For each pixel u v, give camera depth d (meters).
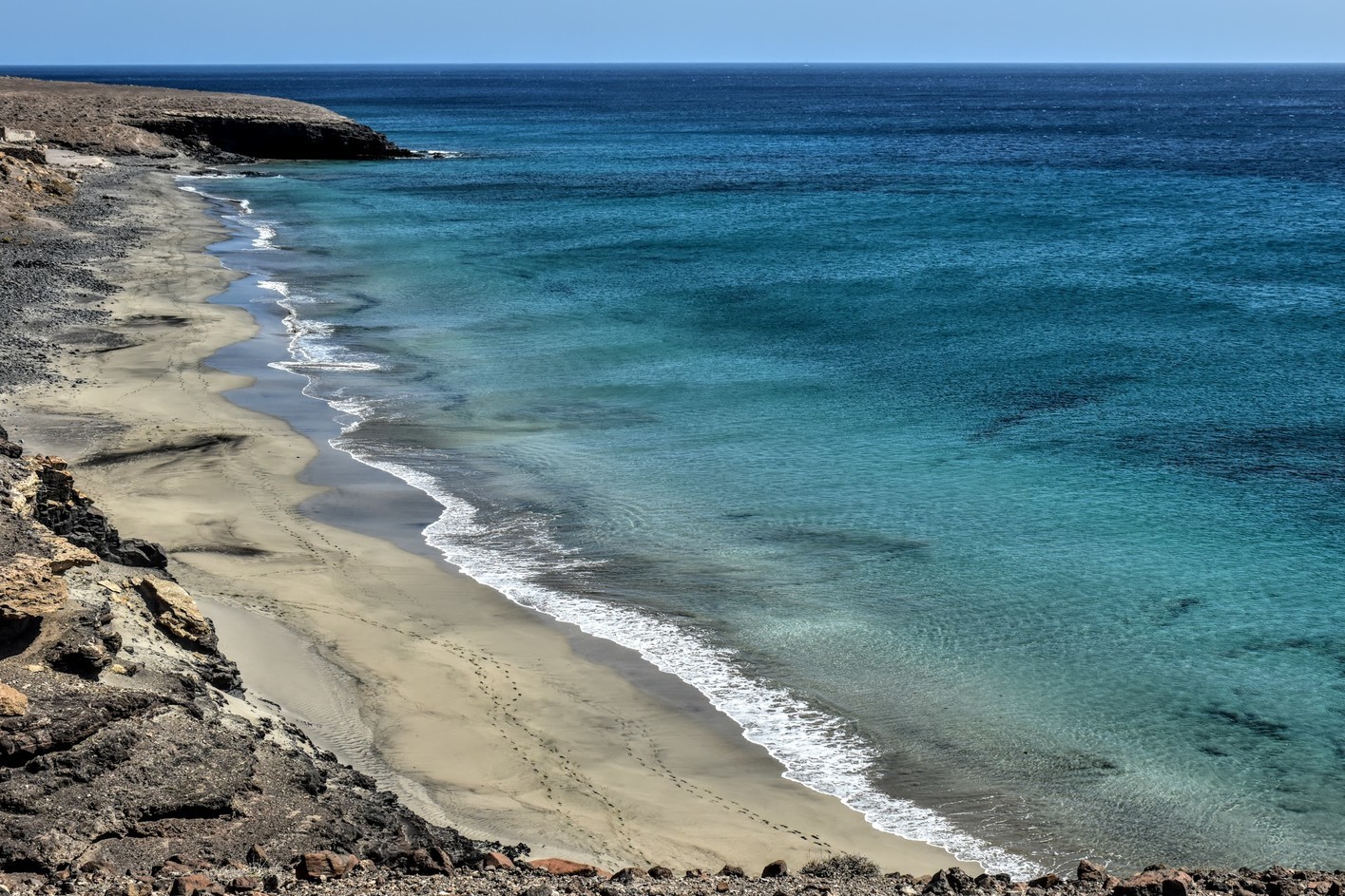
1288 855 16.23
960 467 31.12
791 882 12.66
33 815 12.95
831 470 31.05
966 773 18.17
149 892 11.29
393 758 17.81
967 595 23.97
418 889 11.57
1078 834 16.70
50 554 17.14
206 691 16.97
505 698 19.97
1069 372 39.84
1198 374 39.06
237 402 36.06
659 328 47.16
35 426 32.22
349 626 22.20
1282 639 22.05
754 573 25.12
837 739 19.09
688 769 18.16
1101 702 20.09
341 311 49.62
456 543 26.62
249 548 25.55
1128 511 27.94
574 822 16.39
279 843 13.38
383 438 33.59
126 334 43.00
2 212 61.69
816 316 48.56
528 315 49.34
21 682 14.73
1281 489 28.98
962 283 54.47
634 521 27.91
